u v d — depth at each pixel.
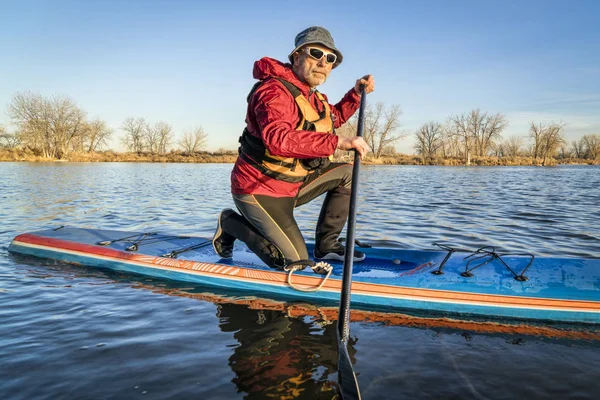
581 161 75.06
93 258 4.50
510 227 7.35
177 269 4.05
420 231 6.96
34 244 4.91
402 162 57.12
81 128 58.16
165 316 3.19
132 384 2.23
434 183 19.12
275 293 3.67
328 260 3.96
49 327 2.96
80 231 5.25
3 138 61.34
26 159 51.31
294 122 2.99
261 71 3.02
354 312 3.32
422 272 3.61
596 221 7.98
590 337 2.89
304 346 2.70
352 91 3.74
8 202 10.62
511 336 2.90
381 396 2.14
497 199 11.94
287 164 3.26
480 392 2.18
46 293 3.67
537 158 63.78
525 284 3.33
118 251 4.42
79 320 3.09
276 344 2.72
